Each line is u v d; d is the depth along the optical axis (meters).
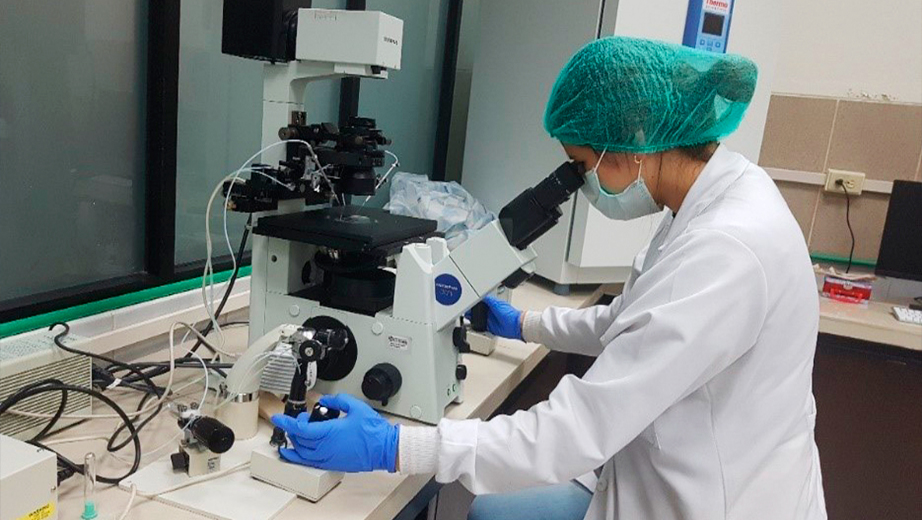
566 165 1.05
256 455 0.92
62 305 1.23
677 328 0.84
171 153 1.40
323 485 0.90
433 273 1.08
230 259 1.62
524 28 2.08
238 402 1.02
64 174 1.25
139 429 1.00
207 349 1.33
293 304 1.18
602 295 2.19
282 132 1.14
